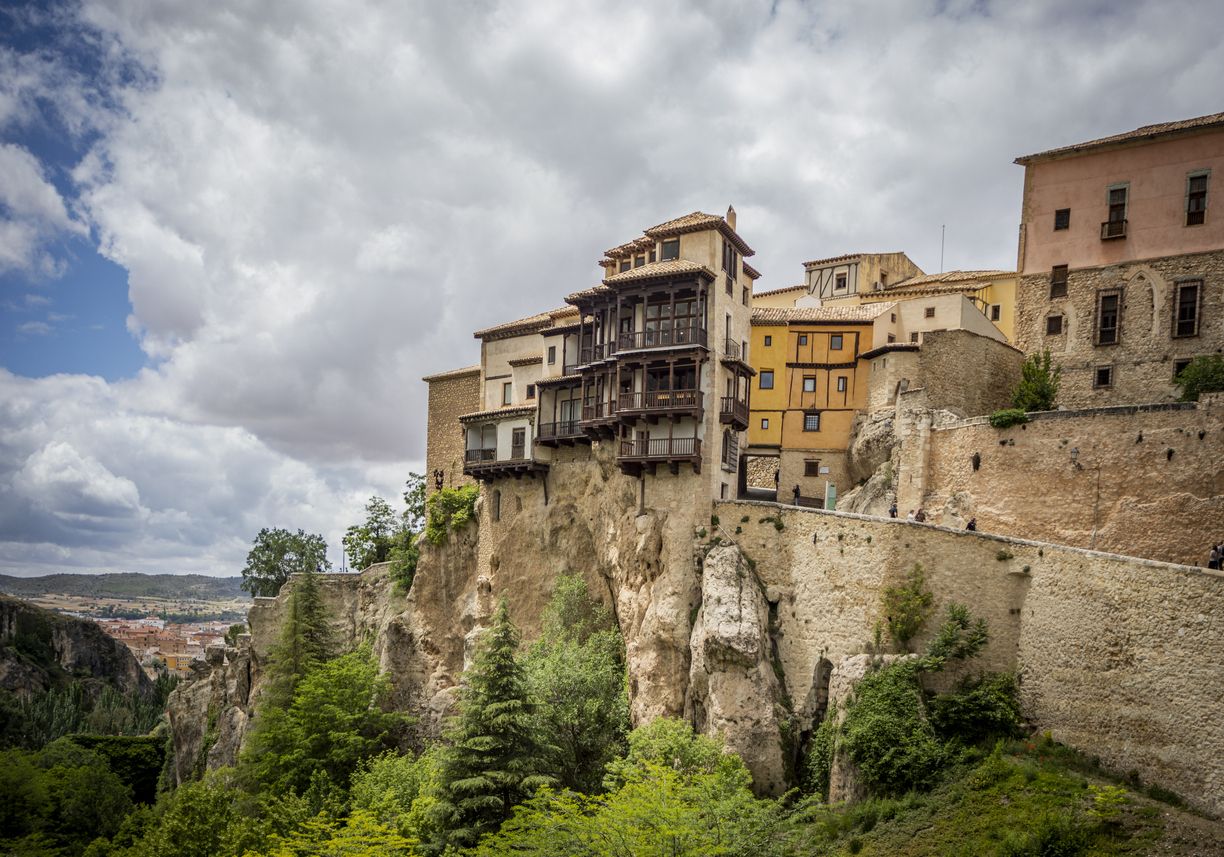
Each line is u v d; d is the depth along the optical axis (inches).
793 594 1985.7
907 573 1764.3
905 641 1728.6
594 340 2477.9
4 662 6633.9
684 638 2071.9
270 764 2513.5
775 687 1892.2
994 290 2906.0
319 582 3476.9
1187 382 2057.1
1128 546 1817.2
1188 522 1749.5
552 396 2596.0
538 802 1505.9
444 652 2802.7
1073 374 2352.4
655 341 2297.0
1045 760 1457.9
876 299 3061.0
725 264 2356.1
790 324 2632.9
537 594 2534.5
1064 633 1537.9
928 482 2181.3
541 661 2092.8
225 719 3417.8
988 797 1409.9
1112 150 2357.3
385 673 2819.9
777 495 2586.1
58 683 6830.7
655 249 2404.0
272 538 4392.2
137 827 2390.5
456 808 1652.3
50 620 7327.8
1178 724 1346.0
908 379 2449.6
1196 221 2237.9
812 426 2588.6
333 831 1528.1
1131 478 1838.1
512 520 2655.0
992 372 2463.1
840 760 1670.8
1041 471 1964.8
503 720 1713.8
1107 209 2359.7
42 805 2819.9
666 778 1411.2
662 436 2260.1
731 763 1740.9
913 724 1579.7
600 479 2449.6
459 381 3292.3
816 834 1502.2
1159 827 1230.3
